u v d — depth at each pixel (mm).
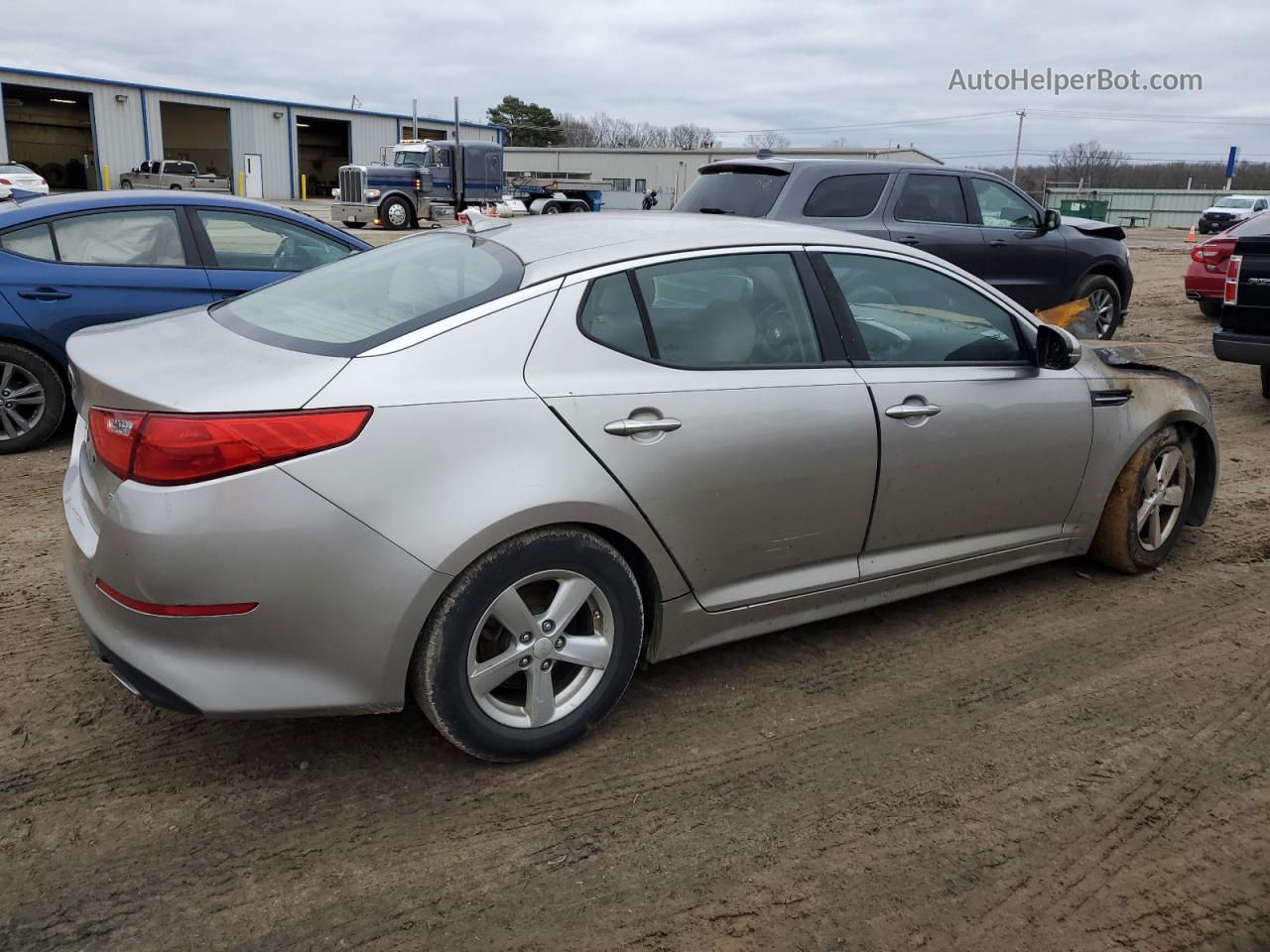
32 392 5793
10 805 2688
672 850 2604
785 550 3318
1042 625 4023
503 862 2539
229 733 3070
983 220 8867
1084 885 2512
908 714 3314
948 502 3695
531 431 2721
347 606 2533
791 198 7918
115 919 2299
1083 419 4047
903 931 2338
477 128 62281
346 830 2643
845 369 3402
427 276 3139
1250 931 2367
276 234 6438
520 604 2773
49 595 3959
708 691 3418
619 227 3357
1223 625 4062
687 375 3051
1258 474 6234
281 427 2453
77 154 54656
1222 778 2990
